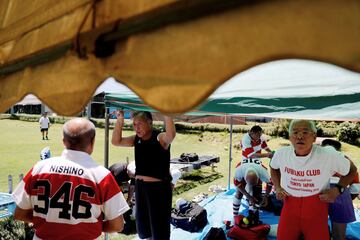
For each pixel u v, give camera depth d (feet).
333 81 7.62
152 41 2.30
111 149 48.34
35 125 84.28
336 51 1.57
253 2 1.80
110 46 2.58
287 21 1.69
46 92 3.18
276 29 1.72
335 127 52.19
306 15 1.65
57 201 6.40
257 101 10.87
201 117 17.28
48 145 50.60
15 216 6.92
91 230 6.53
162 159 11.41
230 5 1.88
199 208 17.03
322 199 9.66
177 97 2.12
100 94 13.51
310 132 9.51
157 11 2.22
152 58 2.29
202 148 51.78
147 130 11.42
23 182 6.81
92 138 7.02
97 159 39.83
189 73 2.06
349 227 16.12
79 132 6.80
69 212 6.39
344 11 1.57
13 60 3.72
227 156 44.01
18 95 3.59
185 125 66.64
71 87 2.90
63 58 3.01
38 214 6.54
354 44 1.55
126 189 20.68
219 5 1.91
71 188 6.43
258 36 1.78
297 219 10.06
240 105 11.07
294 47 1.66
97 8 2.71
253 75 6.84
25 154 41.86
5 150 45.01
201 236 15.37
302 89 8.92
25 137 60.75
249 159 18.04
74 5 2.96
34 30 3.44
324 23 1.60
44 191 6.49
